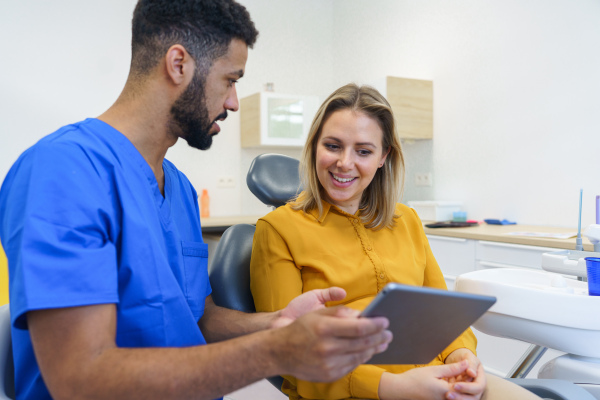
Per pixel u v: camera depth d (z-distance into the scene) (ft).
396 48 12.53
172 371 2.18
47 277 2.25
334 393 3.36
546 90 8.98
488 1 10.03
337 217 4.12
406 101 11.18
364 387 3.28
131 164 2.93
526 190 9.45
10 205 2.49
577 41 8.44
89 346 2.25
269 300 3.78
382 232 4.27
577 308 3.24
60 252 2.32
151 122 3.04
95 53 11.50
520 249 7.54
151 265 2.79
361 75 13.79
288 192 4.87
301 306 3.18
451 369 3.21
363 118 3.89
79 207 2.47
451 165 11.09
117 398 2.17
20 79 10.83
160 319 2.80
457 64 10.84
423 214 10.78
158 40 2.87
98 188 2.63
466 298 2.35
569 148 8.65
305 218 4.07
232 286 4.22
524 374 4.39
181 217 3.54
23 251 2.27
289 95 12.50
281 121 12.46
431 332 2.57
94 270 2.37
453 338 2.78
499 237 7.84
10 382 2.86
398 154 4.23
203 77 2.97
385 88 10.98
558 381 3.34
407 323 2.35
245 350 2.21
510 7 9.57
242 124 13.24
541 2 8.98
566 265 4.12
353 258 3.97
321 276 3.83
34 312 2.25
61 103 11.21
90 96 11.48
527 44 9.29
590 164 8.33
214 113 3.13
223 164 13.17
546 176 9.06
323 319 2.08
